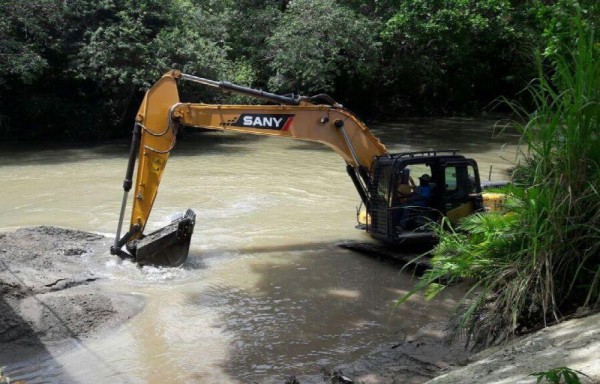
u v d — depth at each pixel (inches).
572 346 187.5
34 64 924.0
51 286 370.3
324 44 1110.4
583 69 231.8
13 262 398.0
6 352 301.1
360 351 307.6
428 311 358.0
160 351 308.2
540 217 233.8
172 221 447.5
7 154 937.5
